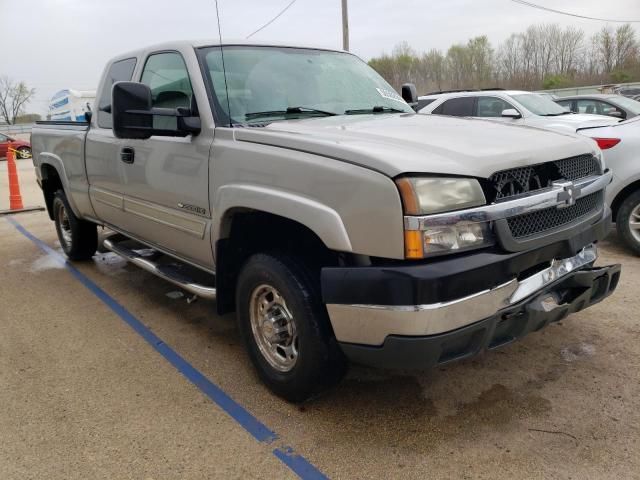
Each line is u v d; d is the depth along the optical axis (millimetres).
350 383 3414
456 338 2486
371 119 3531
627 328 3977
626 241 5648
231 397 3314
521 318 2738
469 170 2533
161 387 3455
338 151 2668
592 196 3221
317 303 2877
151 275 5805
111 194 4746
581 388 3238
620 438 2771
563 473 2543
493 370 3490
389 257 2465
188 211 3668
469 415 3033
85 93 20812
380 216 2451
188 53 3713
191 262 3961
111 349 4027
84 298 5156
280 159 2883
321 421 3033
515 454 2691
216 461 2734
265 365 3287
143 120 3369
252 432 2955
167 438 2928
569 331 3973
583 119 8477
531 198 2668
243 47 3928
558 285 2883
